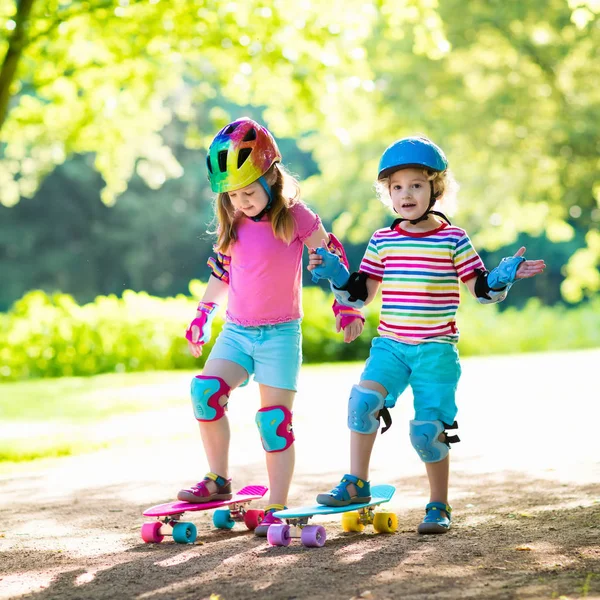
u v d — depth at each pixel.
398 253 5.91
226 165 6.03
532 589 4.22
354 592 4.30
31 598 4.57
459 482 7.71
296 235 6.22
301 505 6.94
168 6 16.36
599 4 13.83
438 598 4.12
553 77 31.47
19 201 54.19
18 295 54.50
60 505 7.46
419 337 5.78
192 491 5.97
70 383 21.09
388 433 11.44
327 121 17.66
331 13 16.47
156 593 4.52
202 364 26.55
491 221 35.97
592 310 39.03
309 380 19.75
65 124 18.88
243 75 17.12
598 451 8.98
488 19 31.30
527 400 14.20
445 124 31.83
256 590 4.44
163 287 56.84
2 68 15.77
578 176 32.34
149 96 18.78
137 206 54.97
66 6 17.86
